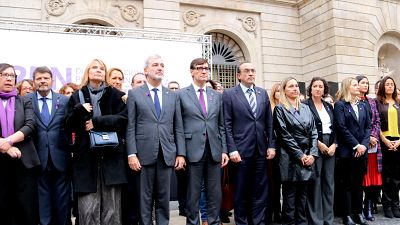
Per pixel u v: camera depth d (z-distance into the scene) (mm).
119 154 4746
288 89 5605
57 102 5020
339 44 15750
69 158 4926
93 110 4688
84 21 13922
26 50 8273
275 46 16953
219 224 5203
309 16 17000
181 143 5062
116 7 14180
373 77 16422
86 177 4559
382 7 17016
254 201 5469
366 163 5973
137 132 4879
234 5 16234
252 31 16750
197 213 5090
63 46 8547
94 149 4527
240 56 16812
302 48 17422
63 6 13406
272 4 17078
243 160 5371
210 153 5141
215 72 16312
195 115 5164
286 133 5391
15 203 4695
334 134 5895
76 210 5082
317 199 5676
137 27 14406
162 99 5039
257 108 5496
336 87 11555
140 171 4801
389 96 6809
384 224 5879
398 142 6406
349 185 5895
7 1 12609
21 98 4883
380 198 7301
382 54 17641
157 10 14492
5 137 4609
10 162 4680
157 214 4891
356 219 5961
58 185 4902
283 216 5496
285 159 5387
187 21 15438
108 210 4695
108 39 8906
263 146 5453
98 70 4855
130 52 9031
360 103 6172
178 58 9422
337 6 15891
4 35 8148
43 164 4809
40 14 13031
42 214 4816
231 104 5496
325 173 5805
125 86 8867
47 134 4871
